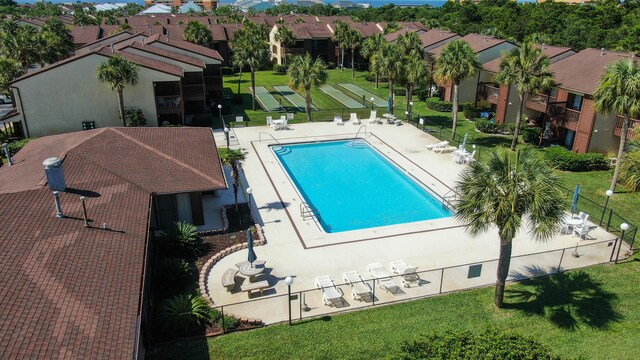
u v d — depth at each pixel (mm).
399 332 17344
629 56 35938
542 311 18641
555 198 16312
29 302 12641
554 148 35000
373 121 46312
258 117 49188
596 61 37812
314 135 42656
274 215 26922
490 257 22641
